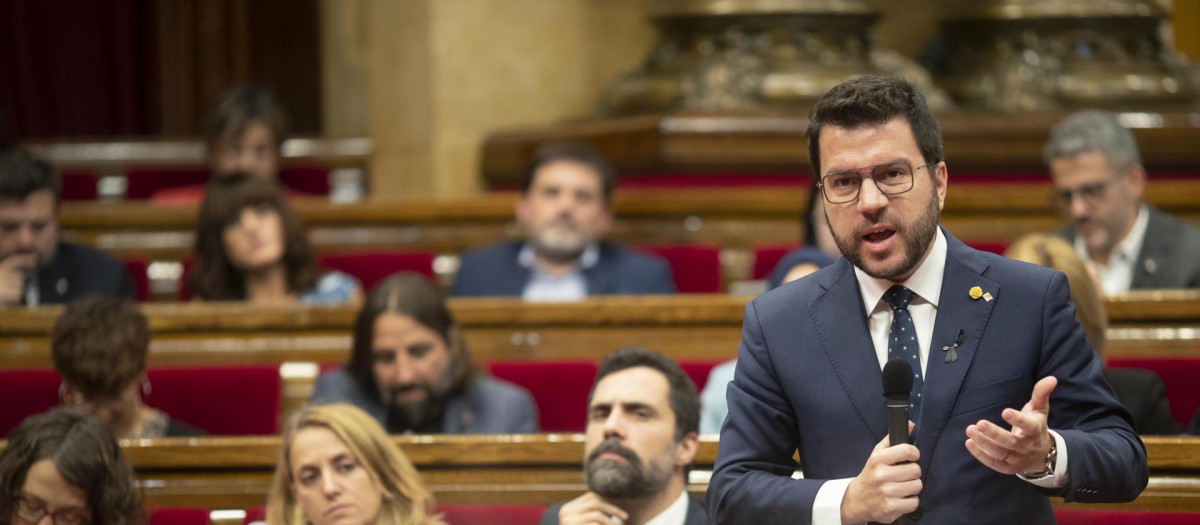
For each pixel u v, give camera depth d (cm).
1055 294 587
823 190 578
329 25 2700
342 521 850
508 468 912
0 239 1372
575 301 1277
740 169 1975
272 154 1820
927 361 584
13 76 2864
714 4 2106
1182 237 1280
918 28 2364
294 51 2936
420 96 2380
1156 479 800
